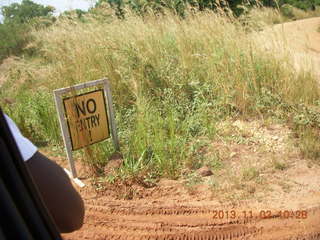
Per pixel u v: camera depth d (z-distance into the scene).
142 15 8.68
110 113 4.91
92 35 7.63
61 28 8.05
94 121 4.70
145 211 3.82
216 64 6.69
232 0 11.72
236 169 4.54
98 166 4.78
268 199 3.89
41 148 5.76
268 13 7.60
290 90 6.31
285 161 4.66
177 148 4.92
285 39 6.86
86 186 4.39
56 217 1.27
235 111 6.18
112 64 6.79
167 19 8.34
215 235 3.38
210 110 6.04
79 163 5.02
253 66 6.46
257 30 7.39
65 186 1.27
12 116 6.46
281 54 6.67
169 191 4.17
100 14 8.34
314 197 3.90
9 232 0.93
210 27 7.56
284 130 5.51
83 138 4.62
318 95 6.39
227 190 4.09
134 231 3.50
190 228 3.49
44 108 6.28
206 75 6.87
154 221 3.64
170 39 7.62
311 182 4.19
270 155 4.84
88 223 3.67
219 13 7.96
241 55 6.59
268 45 6.83
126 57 6.86
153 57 7.08
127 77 6.43
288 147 4.98
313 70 6.80
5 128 0.99
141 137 4.99
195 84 6.22
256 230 3.41
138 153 4.87
